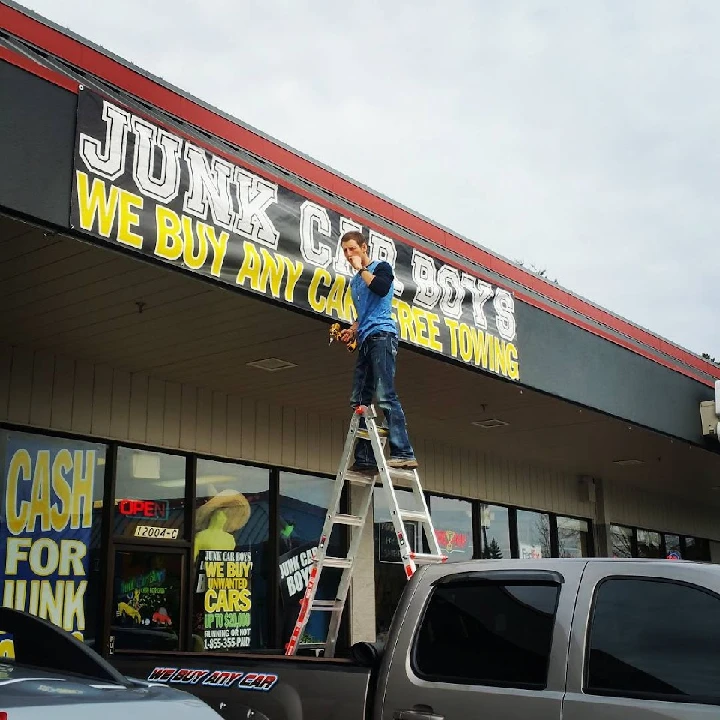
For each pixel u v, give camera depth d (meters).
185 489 12.23
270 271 7.49
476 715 3.93
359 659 4.40
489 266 10.88
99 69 6.86
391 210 9.66
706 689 3.47
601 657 3.77
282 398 13.01
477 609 4.23
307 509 13.92
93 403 11.06
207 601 12.21
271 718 4.50
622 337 13.13
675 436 13.95
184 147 6.91
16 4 6.37
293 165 8.55
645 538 22.72
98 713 1.78
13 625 2.43
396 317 8.86
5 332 9.73
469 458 17.09
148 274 7.96
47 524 10.53
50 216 5.91
